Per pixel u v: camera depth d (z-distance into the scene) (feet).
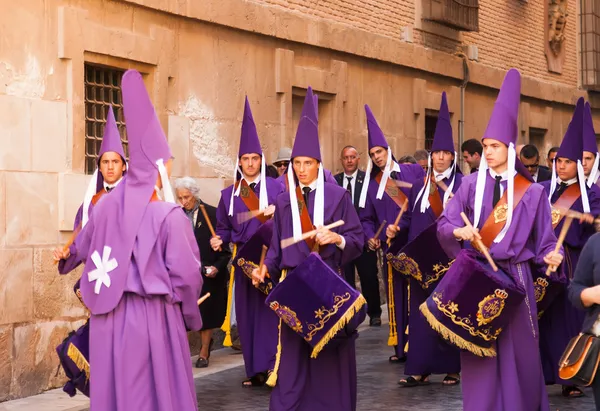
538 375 25.45
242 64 48.11
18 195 34.99
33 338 35.42
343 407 28.22
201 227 40.19
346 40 56.03
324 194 28.53
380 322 51.13
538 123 83.82
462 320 24.23
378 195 41.45
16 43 35.17
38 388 35.55
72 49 37.24
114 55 39.55
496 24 75.56
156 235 22.33
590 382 20.26
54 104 36.63
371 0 59.16
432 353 35.14
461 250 24.34
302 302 26.76
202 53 45.44
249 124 37.78
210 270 39.70
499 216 25.70
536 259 25.75
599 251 20.61
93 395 22.30
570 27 89.51
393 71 61.72
